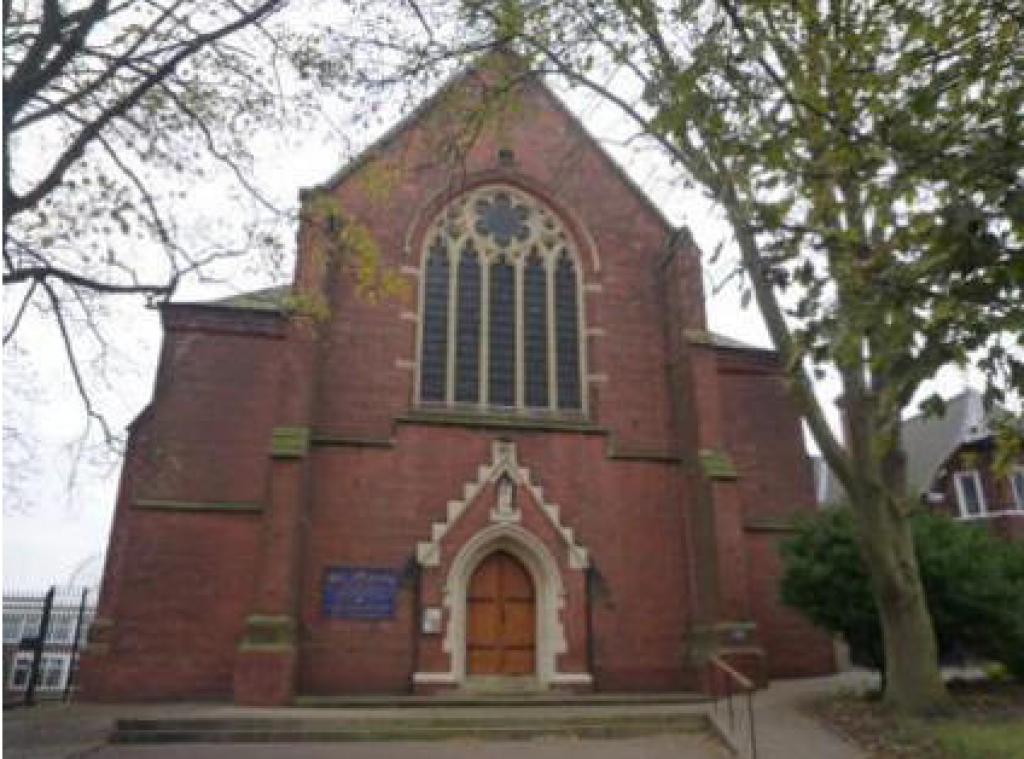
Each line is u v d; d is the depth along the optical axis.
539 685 17.05
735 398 20.84
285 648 14.87
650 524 18.70
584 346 20.19
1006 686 14.24
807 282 4.80
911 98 4.90
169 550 16.44
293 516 15.78
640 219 21.73
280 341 18.45
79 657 18.55
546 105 22.16
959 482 30.86
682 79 6.62
